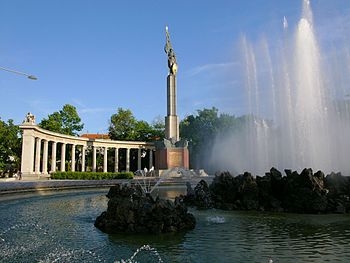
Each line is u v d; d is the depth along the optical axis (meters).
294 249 10.87
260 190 21.56
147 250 10.91
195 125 82.25
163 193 31.81
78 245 11.61
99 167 96.44
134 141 88.56
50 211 19.88
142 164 95.06
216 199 22.48
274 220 16.84
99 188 39.28
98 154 95.19
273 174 22.08
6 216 17.78
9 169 80.44
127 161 83.38
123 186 27.70
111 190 27.83
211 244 11.64
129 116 98.56
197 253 10.51
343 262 9.48
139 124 98.25
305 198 19.61
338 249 10.83
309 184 19.91
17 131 77.56
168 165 59.62
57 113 84.69
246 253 10.46
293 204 19.91
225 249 10.95
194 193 23.72
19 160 78.69
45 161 64.31
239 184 22.06
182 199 23.94
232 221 16.52
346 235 12.96
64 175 56.12
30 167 56.19
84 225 15.29
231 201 22.03
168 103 62.34
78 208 21.38
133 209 14.09
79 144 75.38
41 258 10.11
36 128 57.97
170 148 60.16
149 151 90.25
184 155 60.25
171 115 61.81
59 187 33.62
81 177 56.66
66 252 10.71
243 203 21.12
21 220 16.56
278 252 10.55
